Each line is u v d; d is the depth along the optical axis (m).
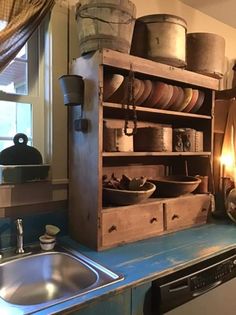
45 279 1.44
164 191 1.79
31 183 1.56
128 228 1.55
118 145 1.53
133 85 1.52
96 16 1.38
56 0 1.60
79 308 1.00
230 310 1.52
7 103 1.59
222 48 1.94
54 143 1.63
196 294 1.32
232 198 2.00
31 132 1.66
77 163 1.59
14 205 1.51
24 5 1.46
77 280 1.35
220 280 1.44
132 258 1.37
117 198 1.53
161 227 1.70
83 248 1.50
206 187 1.97
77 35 1.68
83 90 1.50
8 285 1.35
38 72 1.67
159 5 2.10
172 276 1.26
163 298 1.20
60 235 1.66
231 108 2.26
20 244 1.46
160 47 1.61
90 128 1.48
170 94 1.71
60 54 1.64
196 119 2.04
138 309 1.16
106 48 1.40
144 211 1.62
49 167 1.61
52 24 1.60
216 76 1.94
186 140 1.84
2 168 1.46
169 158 2.13
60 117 1.65
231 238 1.66
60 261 1.45
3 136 1.59
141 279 1.17
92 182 1.48
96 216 1.46
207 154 1.95
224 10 2.36
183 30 1.69
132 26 1.49
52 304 0.99
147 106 1.69
